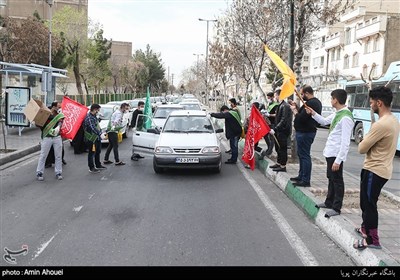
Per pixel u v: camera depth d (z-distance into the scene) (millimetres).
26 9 59281
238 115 12359
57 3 62219
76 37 40688
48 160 11336
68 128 10836
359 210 6871
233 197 8258
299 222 6625
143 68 73125
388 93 4852
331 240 5773
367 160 4988
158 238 5742
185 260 4969
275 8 14695
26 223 6395
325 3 13133
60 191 8602
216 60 36469
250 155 10867
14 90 16438
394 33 39438
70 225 6301
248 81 22859
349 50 47094
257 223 6523
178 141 10586
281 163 9836
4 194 8312
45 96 18453
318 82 39312
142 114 13219
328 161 6445
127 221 6531
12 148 13836
